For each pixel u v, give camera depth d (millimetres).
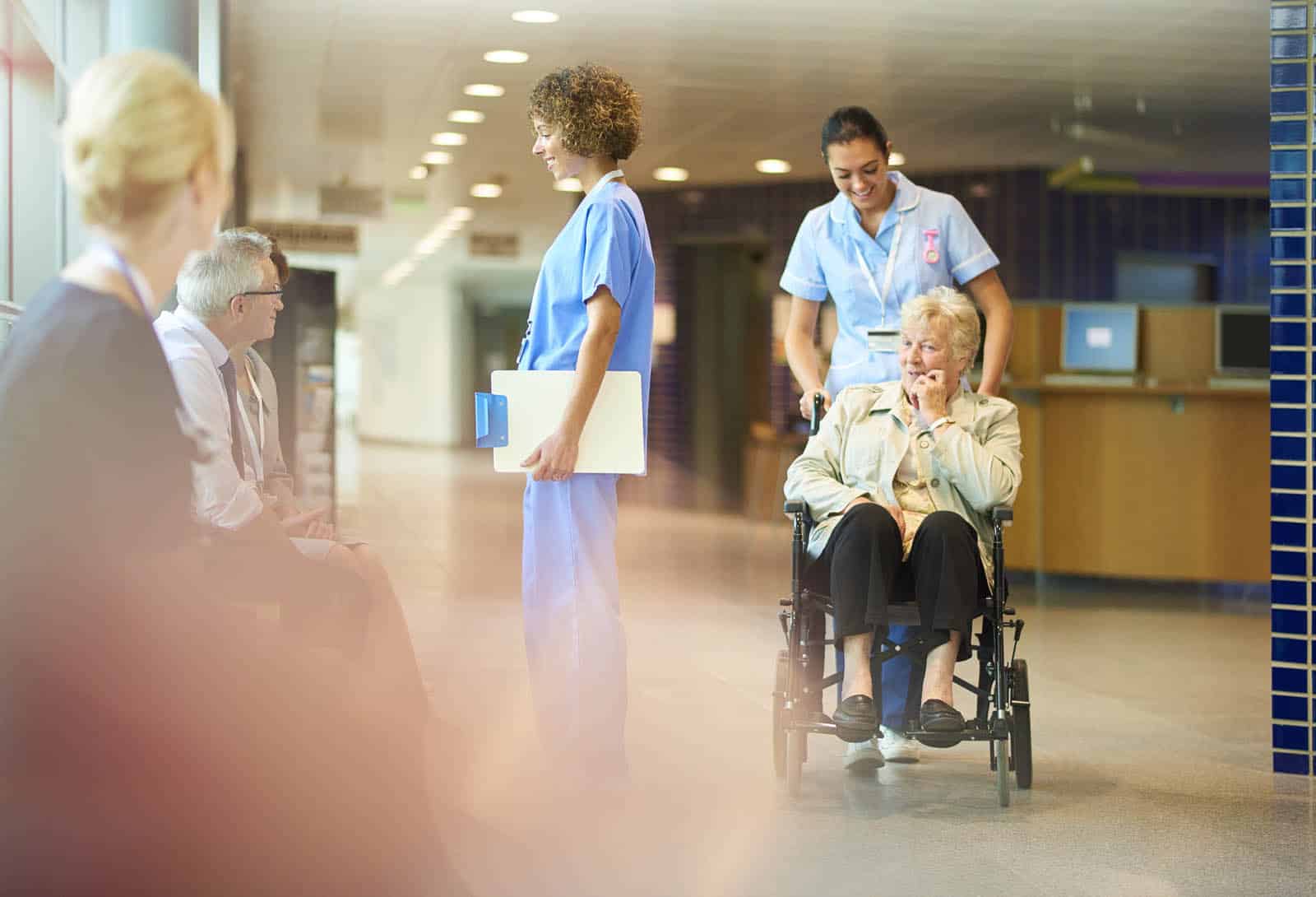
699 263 15586
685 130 12133
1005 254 13805
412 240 21656
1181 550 9352
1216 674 6160
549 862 3133
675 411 15711
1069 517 9578
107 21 5102
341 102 11383
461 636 6527
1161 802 3889
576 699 3580
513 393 3502
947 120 11617
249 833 1655
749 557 10383
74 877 1562
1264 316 9875
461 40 9320
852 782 4039
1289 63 4332
